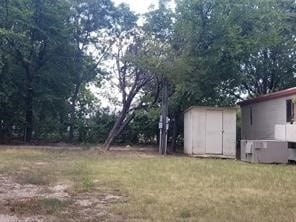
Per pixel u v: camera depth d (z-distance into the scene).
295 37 32.38
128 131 33.84
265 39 27.31
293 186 11.76
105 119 35.09
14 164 16.58
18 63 32.09
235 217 7.93
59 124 34.72
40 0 31.45
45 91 32.28
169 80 25.80
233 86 30.08
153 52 25.67
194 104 28.77
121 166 16.47
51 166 16.19
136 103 30.81
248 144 20.38
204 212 8.37
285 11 32.16
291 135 19.83
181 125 29.95
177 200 9.52
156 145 33.19
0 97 30.78
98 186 11.52
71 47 33.41
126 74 30.94
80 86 35.88
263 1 27.14
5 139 32.97
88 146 29.45
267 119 25.97
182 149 29.25
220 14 26.38
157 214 8.18
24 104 32.56
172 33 27.27
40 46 32.62
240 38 26.61
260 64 33.16
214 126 23.55
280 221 7.63
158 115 29.20
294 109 22.86
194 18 26.38
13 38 30.08
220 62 27.34
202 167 16.41
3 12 30.66
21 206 8.77
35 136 34.81
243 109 29.69
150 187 11.34
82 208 8.75
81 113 35.56
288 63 33.09
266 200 9.61
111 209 8.60
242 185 11.84
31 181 12.24
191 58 25.61
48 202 9.12
